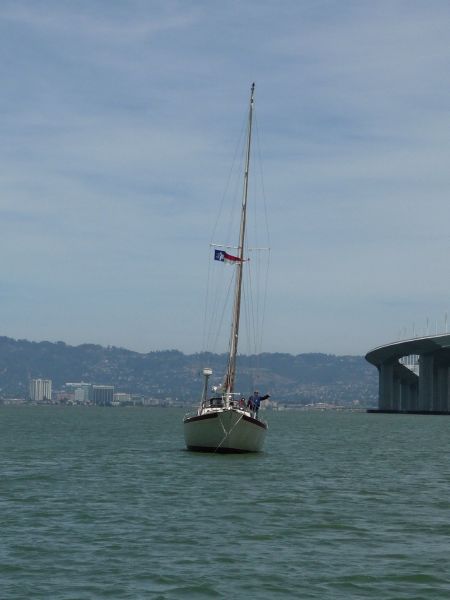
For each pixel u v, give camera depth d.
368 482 62.09
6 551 35.78
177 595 29.86
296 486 58.09
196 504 48.72
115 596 29.62
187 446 80.12
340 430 167.88
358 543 38.47
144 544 37.34
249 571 33.03
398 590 30.84
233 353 78.81
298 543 38.22
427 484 61.50
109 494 52.53
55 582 31.22
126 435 129.38
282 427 182.62
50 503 48.72
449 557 35.91
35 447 97.06
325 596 29.98
